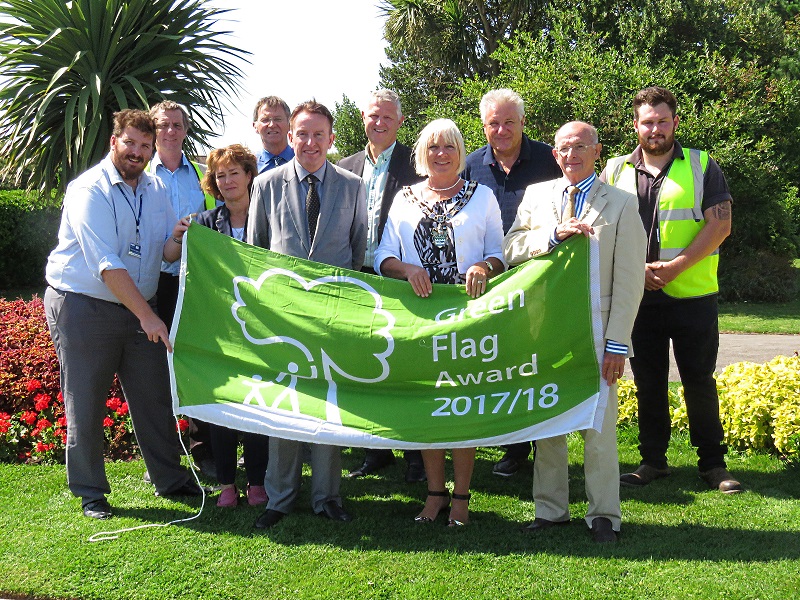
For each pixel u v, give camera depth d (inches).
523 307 161.9
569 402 161.5
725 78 640.4
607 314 161.6
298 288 172.7
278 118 233.3
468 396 166.2
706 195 194.9
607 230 160.1
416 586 143.2
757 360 378.3
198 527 171.2
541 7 789.9
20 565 151.6
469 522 175.6
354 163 217.8
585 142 161.0
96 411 178.7
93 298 175.2
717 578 144.3
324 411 169.0
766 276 652.7
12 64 447.5
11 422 224.5
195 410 173.9
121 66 454.0
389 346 167.0
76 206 172.4
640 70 612.4
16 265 635.5
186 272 176.6
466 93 679.7
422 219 173.0
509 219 205.8
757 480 203.3
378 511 183.3
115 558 154.6
